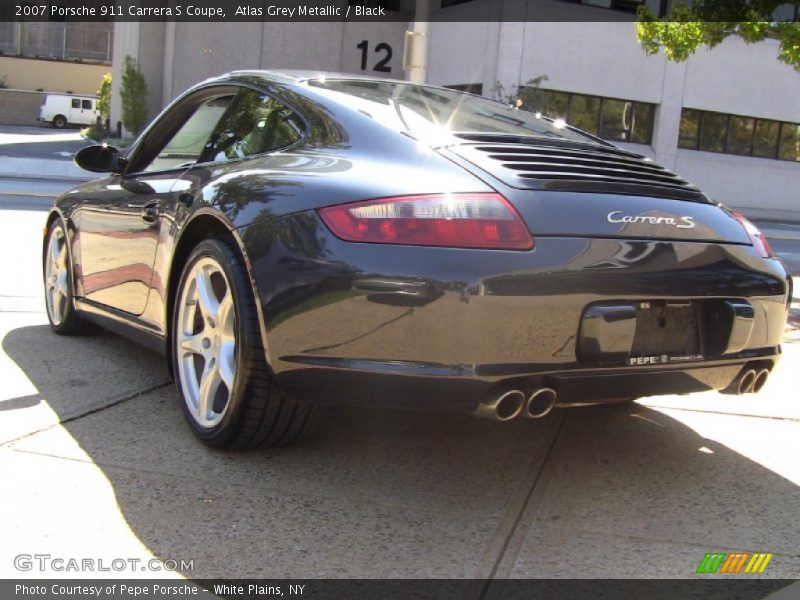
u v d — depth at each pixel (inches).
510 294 95.7
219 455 120.6
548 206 102.0
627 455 131.0
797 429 148.0
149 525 98.0
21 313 213.9
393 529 100.9
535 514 107.4
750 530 105.3
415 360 97.0
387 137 113.0
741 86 1004.6
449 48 966.4
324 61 1151.0
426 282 95.1
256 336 109.3
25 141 1309.1
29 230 389.4
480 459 125.9
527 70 892.0
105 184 169.2
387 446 129.0
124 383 153.8
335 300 99.1
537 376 99.7
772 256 121.8
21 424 129.1
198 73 1136.8
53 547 91.5
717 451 134.9
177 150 153.3
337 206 101.7
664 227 108.7
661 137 971.9
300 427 117.5
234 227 111.0
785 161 1057.5
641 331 106.0
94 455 118.0
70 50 2135.8
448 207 98.1
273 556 92.5
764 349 118.6
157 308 137.9
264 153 127.2
